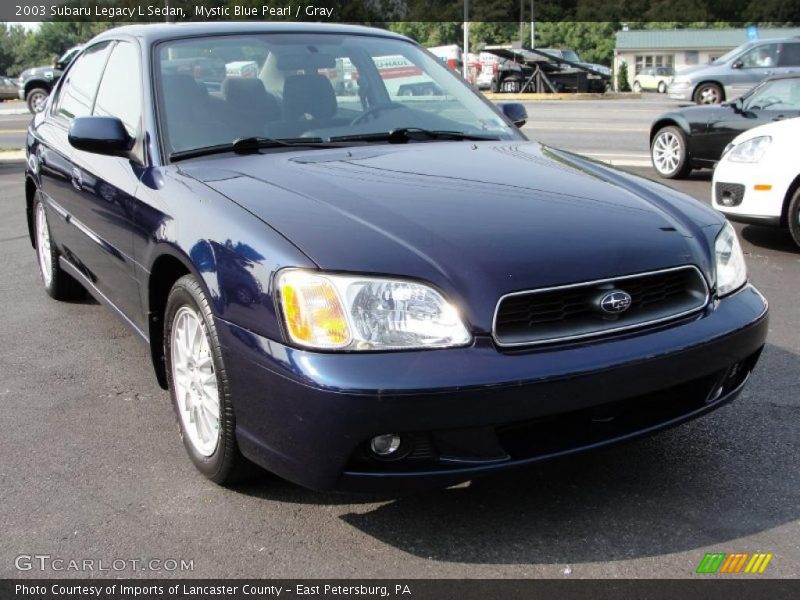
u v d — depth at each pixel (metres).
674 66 64.12
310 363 2.31
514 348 2.38
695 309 2.71
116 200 3.44
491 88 34.03
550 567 2.48
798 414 3.53
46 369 4.15
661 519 2.73
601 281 2.52
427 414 2.27
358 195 2.79
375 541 2.62
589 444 2.55
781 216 6.43
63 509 2.83
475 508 2.80
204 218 2.76
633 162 11.50
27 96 23.77
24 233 7.64
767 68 19.03
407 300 2.35
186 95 3.49
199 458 2.97
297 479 2.45
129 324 3.68
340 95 3.76
